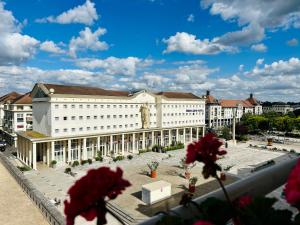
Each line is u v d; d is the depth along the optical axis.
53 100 49.09
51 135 49.22
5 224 25.91
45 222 26.47
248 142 83.06
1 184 38.72
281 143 82.75
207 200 2.13
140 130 64.00
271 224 1.79
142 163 51.97
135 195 32.81
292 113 138.38
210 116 123.62
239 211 1.98
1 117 88.50
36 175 43.38
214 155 2.18
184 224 1.97
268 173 3.09
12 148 69.56
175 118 73.38
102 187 1.67
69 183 38.97
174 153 62.75
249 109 151.25
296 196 1.52
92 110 55.25
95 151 57.75
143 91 65.06
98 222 1.70
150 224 2.14
